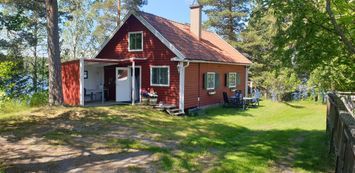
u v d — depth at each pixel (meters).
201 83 22.22
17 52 33.66
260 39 37.03
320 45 9.00
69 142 10.48
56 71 16.36
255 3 9.62
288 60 9.13
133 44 21.73
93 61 19.97
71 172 7.64
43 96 20.19
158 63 20.67
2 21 28.94
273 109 22.36
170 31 22.14
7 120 13.58
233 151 9.84
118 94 21.95
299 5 8.30
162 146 10.33
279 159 8.99
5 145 9.98
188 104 20.64
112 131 12.41
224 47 28.66
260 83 35.84
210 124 15.92
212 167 8.15
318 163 8.65
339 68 10.90
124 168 7.98
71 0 40.75
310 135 12.16
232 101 23.67
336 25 8.14
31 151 9.39
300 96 28.84
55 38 16.22
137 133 12.27
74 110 15.68
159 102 20.58
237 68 28.03
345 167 5.89
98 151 9.52
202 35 27.64
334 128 8.92
